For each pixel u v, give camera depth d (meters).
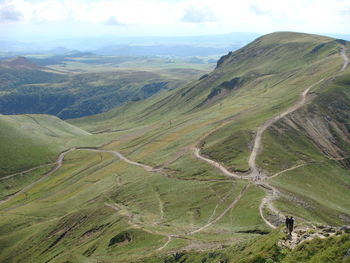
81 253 88.50
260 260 33.62
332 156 148.12
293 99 197.12
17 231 130.50
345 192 119.94
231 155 139.50
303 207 88.19
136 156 192.12
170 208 101.38
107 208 119.06
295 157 138.38
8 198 190.12
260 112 192.62
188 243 66.69
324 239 31.17
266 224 71.50
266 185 103.56
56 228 119.38
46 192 180.00
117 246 80.50
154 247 70.31
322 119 170.50
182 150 168.75
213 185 111.00
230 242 60.94
